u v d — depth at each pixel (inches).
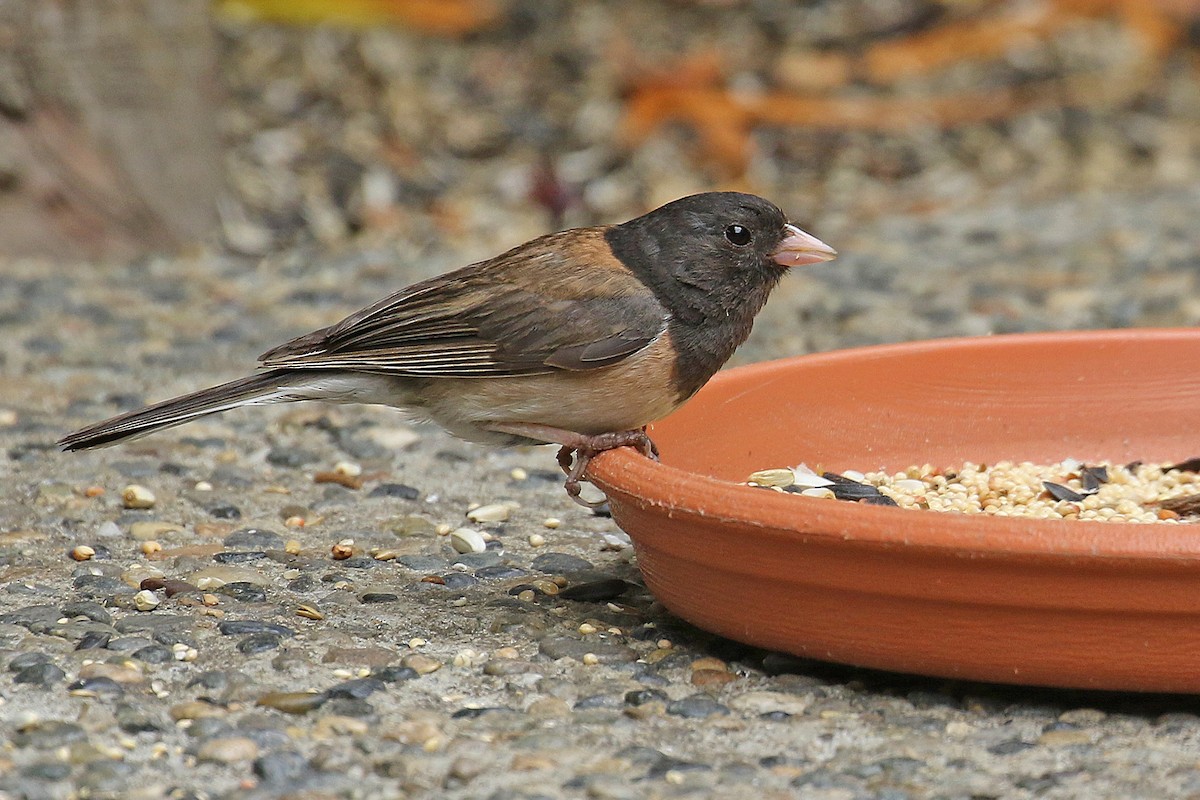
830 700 303.4
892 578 284.7
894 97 948.6
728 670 315.9
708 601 315.6
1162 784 265.6
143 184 714.2
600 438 345.1
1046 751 280.1
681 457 367.2
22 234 687.1
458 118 898.1
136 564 374.9
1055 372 392.8
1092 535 268.8
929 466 382.9
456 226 783.1
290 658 315.6
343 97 904.3
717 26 1008.9
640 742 283.3
